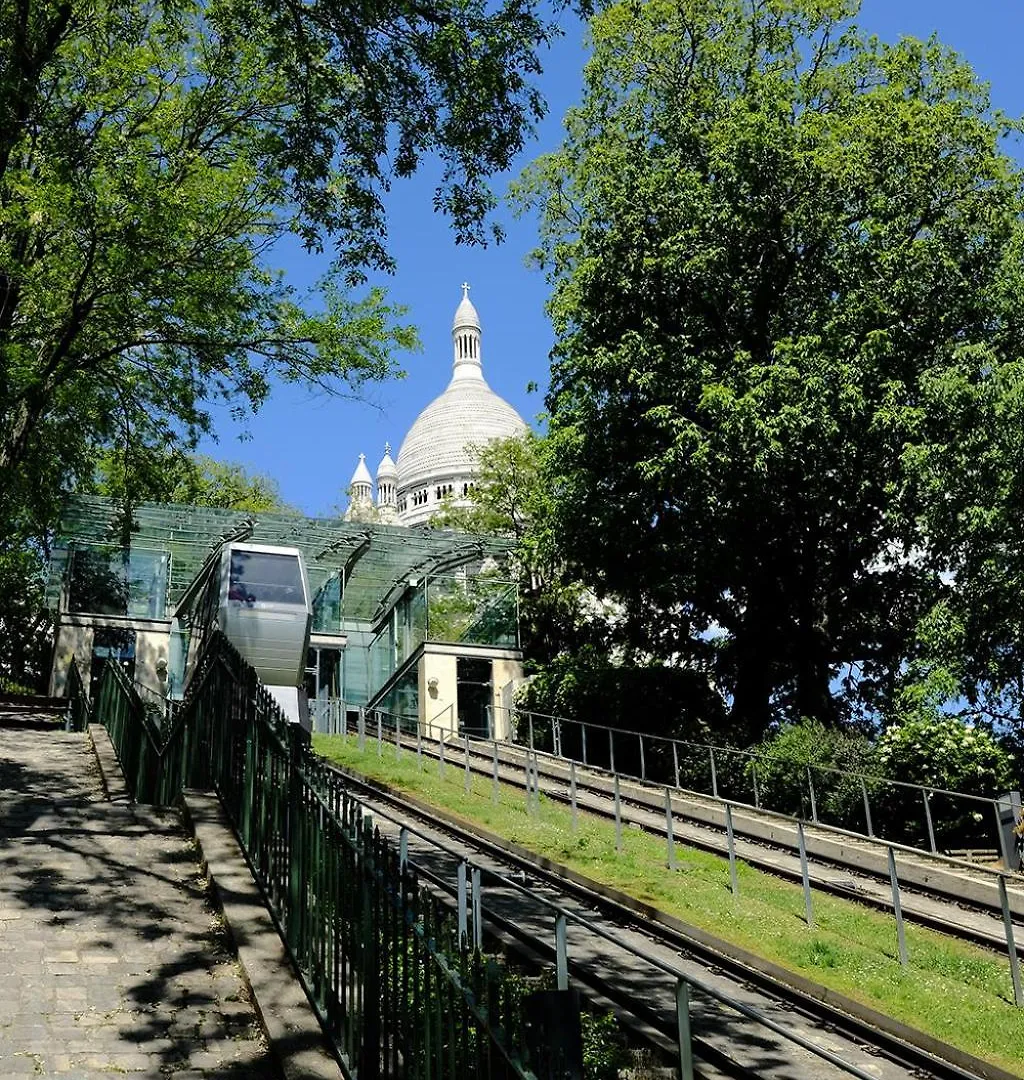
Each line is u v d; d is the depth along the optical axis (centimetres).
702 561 2844
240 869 962
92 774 1556
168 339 1786
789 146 2759
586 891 1418
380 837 617
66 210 1508
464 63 1431
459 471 11681
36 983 728
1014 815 1730
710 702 3133
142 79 1702
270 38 1627
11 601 3834
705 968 1177
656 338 2856
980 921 1427
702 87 3058
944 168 2773
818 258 2817
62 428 1948
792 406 2539
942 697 2214
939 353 2627
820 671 3009
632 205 2911
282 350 1825
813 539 2881
